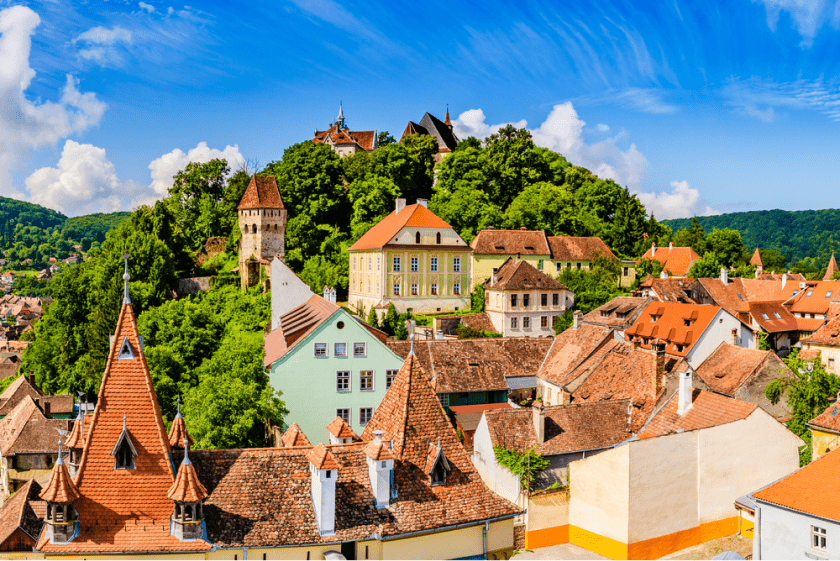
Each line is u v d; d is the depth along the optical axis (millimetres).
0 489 75688
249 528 27141
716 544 42469
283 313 84812
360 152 155750
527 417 49312
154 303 112938
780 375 62125
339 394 58062
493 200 147875
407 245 102188
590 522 42531
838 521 33125
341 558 26656
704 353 74312
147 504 27047
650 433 48375
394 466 30125
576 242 119375
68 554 25781
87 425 30891
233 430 46062
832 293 111812
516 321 97562
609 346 65875
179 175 161875
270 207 126188
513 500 44531
